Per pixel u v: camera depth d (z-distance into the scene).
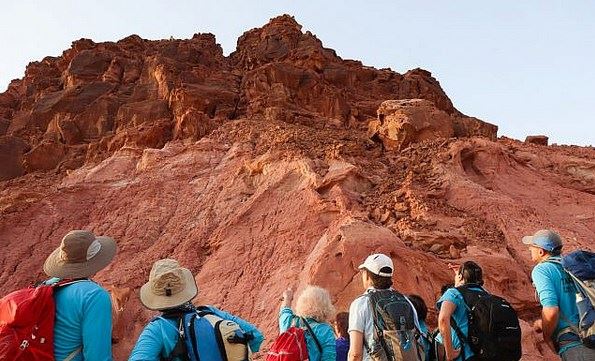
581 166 22.98
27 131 34.47
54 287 4.50
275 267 16.70
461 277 6.61
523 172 21.58
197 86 32.38
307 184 18.98
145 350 4.54
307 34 40.56
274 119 29.16
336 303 13.77
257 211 19.28
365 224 15.54
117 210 22.22
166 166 23.84
